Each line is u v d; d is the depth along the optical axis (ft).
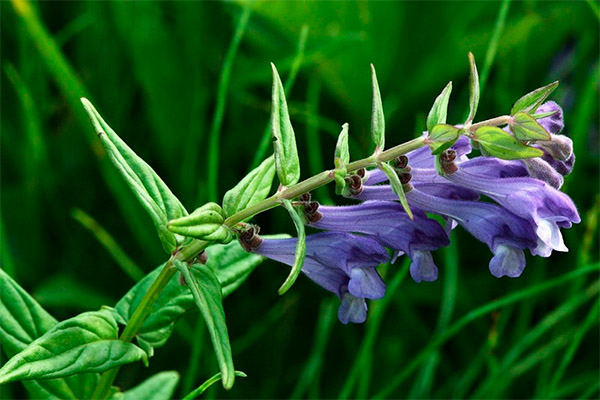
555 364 1.50
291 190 1.12
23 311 1.18
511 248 1.10
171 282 1.20
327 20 1.62
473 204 1.11
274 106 1.12
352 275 1.11
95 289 1.56
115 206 1.62
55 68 1.50
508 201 1.10
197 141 1.56
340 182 1.11
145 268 1.56
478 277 1.55
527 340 1.41
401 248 1.12
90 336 1.15
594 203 1.54
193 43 1.58
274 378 1.52
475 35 1.61
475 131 1.09
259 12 1.61
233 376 1.09
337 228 1.12
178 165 1.62
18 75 1.61
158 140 1.61
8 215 1.58
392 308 1.54
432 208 1.12
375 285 1.11
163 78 1.58
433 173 1.12
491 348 1.41
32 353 1.12
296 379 1.52
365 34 1.62
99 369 1.14
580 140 1.55
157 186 1.15
